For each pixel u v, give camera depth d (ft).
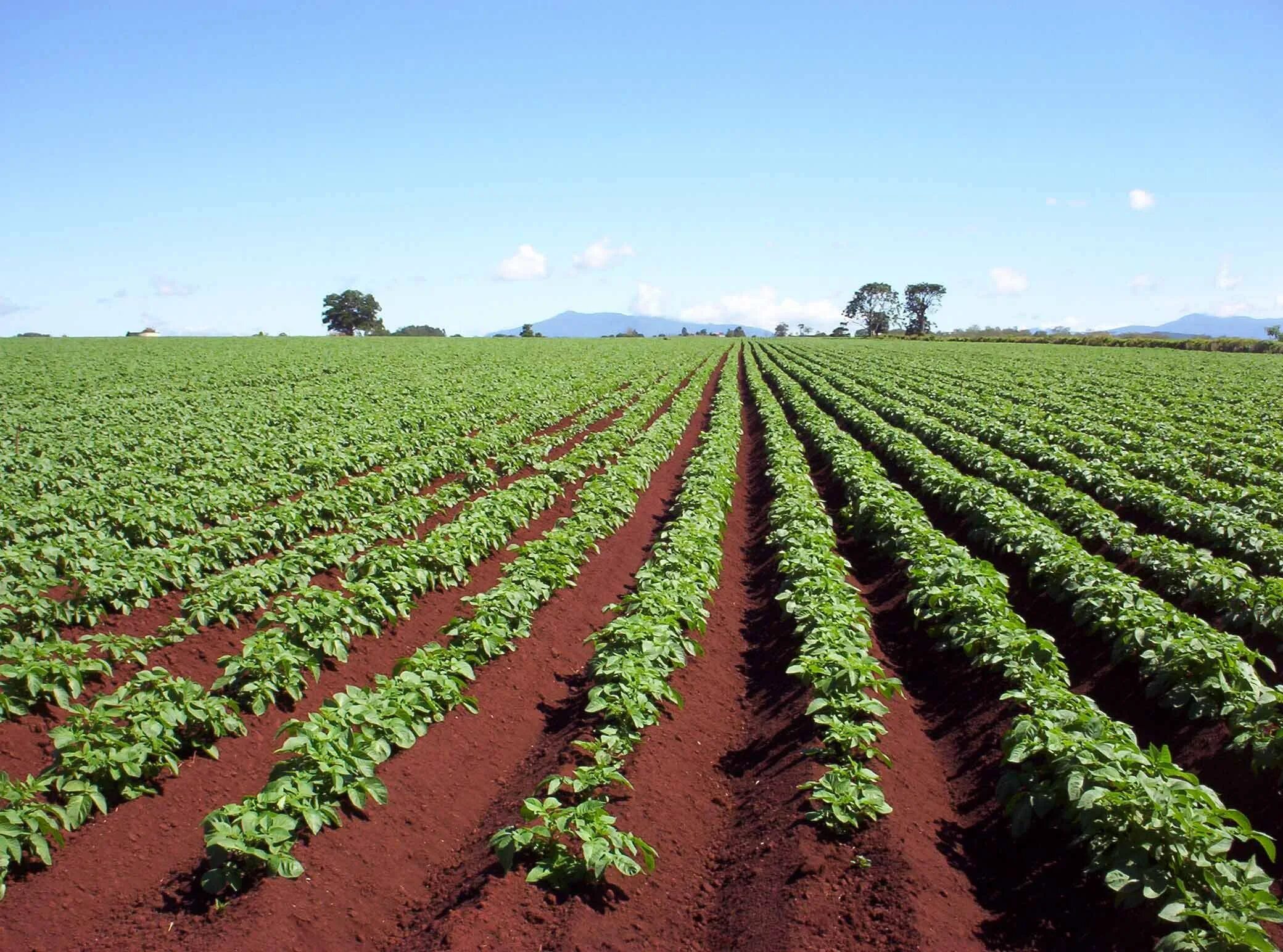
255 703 31.32
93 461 70.74
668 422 105.60
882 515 55.52
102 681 33.04
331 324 482.28
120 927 21.15
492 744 32.50
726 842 27.20
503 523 55.98
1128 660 35.22
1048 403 122.52
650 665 33.17
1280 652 36.96
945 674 37.45
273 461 71.61
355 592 39.78
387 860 24.73
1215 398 128.16
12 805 23.35
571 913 22.03
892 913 21.58
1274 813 25.04
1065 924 21.63
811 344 390.42
